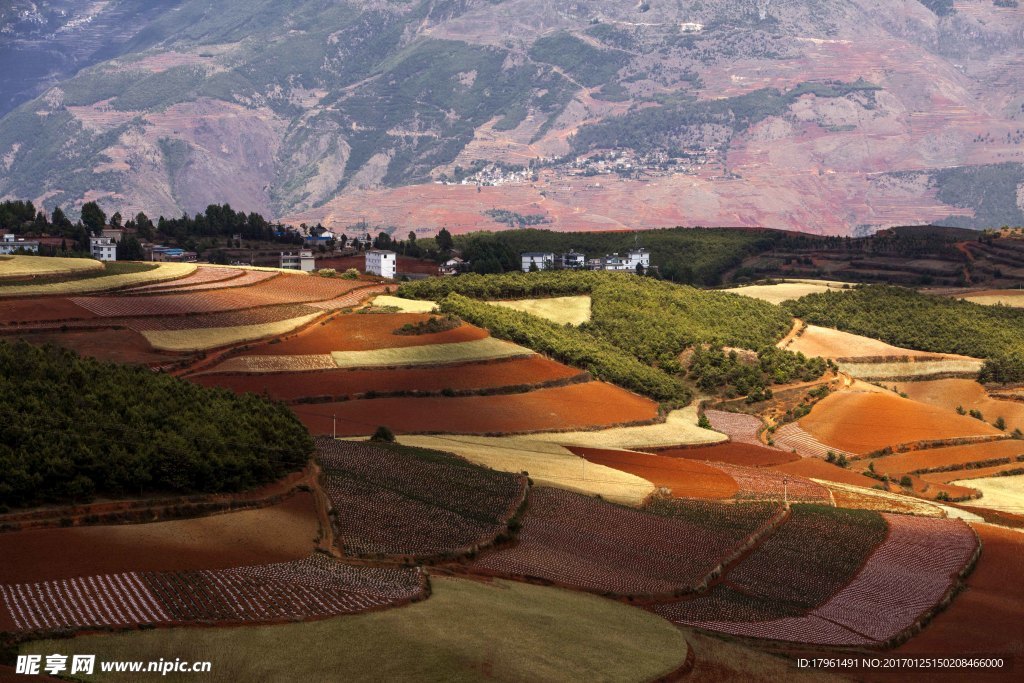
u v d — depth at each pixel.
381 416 174.00
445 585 102.25
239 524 108.94
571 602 103.94
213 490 113.44
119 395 125.06
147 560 97.44
